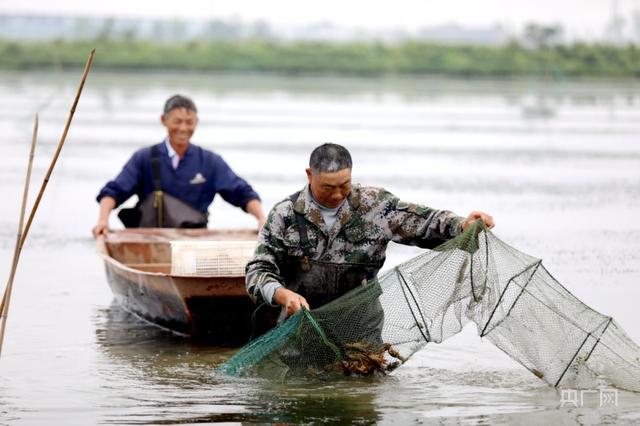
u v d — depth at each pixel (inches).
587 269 905.5
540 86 4128.9
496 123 2412.6
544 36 4837.6
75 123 2241.6
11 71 4699.8
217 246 718.5
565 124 2405.3
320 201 587.5
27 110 2522.1
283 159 1678.2
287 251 593.9
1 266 948.6
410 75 4972.9
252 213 893.8
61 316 773.9
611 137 2111.2
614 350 584.4
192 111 886.4
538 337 588.1
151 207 888.9
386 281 585.3
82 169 1562.5
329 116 2509.8
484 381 602.2
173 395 572.7
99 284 885.8
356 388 585.9
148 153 892.6
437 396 570.9
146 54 5054.1
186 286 675.4
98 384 595.5
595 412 543.8
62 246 1045.8
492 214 1195.9
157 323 743.1
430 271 583.2
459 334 709.9
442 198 1304.1
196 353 669.3
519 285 586.2
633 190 1396.4
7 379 605.6
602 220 1162.0
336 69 5014.8
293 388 584.1
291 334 578.9
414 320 590.2
